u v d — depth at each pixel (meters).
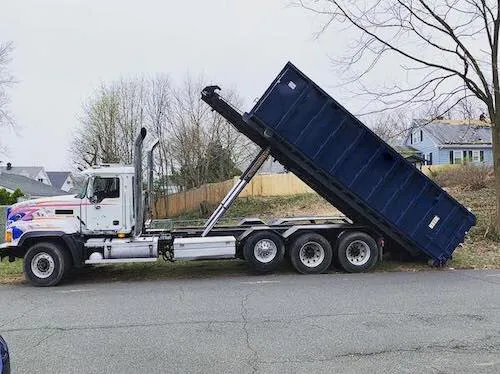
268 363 5.25
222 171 44.31
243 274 11.80
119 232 11.59
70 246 10.90
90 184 11.61
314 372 4.96
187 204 39.59
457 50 15.14
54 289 10.38
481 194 24.81
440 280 10.27
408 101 15.97
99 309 8.15
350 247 11.92
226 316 7.38
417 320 6.89
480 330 6.34
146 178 13.26
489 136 49.22
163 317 7.43
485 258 13.04
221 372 5.02
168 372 5.05
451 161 48.22
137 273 12.38
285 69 11.41
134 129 43.56
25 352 5.80
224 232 12.16
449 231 12.16
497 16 14.60
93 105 43.59
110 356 5.61
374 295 8.76
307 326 6.68
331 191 12.63
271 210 33.66
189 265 13.41
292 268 12.46
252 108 11.41
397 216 11.97
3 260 14.50
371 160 11.80
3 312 8.07
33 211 11.41
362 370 5.00
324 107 11.52
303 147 11.61
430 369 4.99
